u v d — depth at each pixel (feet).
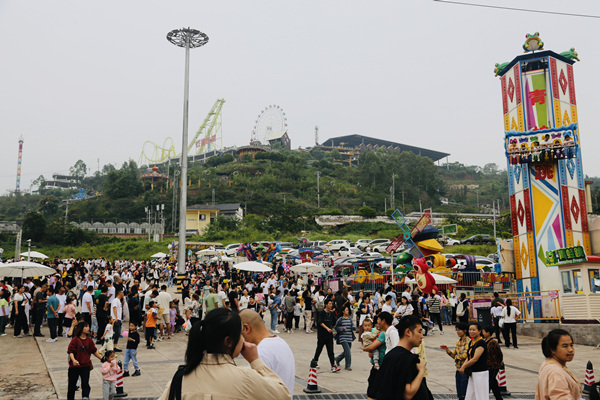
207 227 326.24
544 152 76.07
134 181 441.27
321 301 68.49
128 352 40.34
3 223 188.75
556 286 74.43
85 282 88.07
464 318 71.87
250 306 65.62
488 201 578.66
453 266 99.19
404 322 17.63
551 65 80.43
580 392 15.31
